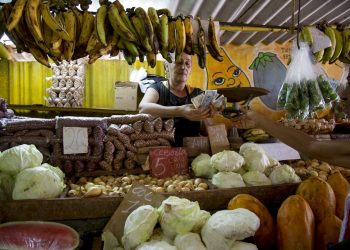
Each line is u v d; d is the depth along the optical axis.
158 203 1.37
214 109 1.89
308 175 1.78
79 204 1.34
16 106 3.87
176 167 1.82
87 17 1.86
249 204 1.34
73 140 1.71
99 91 4.61
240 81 4.89
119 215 1.34
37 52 1.81
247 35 4.48
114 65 4.62
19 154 1.42
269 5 3.26
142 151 1.83
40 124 1.73
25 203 1.31
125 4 3.20
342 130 3.46
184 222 1.20
